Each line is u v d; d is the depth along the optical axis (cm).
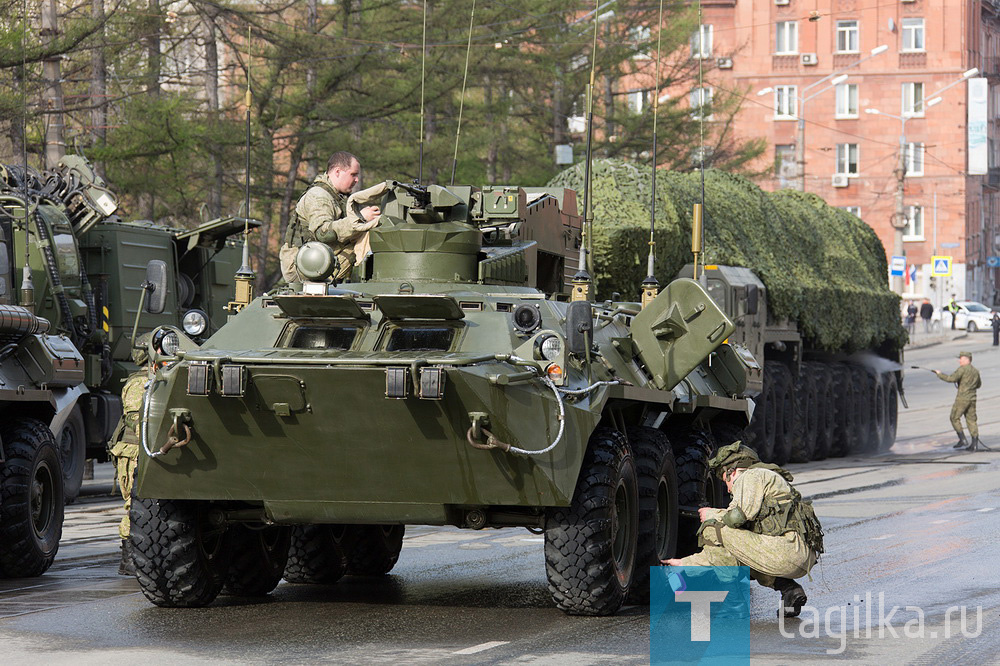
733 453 2795
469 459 2578
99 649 2480
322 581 3381
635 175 6612
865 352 9019
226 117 9175
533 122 10731
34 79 7512
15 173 5281
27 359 3688
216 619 2808
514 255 3186
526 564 3738
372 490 2645
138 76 8750
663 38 10250
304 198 3212
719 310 3061
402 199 3117
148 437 2678
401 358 2544
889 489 5725
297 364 2534
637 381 3012
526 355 2630
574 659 2377
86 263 5634
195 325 2828
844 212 9088
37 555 3472
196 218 9288
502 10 9569
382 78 8988
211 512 2872
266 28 8669
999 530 4228
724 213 7238
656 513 2992
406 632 2645
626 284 6400
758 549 2723
